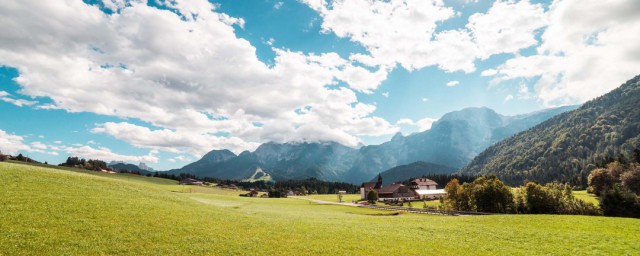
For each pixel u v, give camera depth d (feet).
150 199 172.24
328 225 159.63
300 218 190.60
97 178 214.48
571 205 319.06
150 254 83.71
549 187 358.84
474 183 379.76
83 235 93.20
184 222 124.77
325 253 98.99
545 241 135.54
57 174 188.75
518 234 149.59
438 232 152.97
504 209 338.13
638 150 573.33
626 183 458.50
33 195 131.85
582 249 122.21
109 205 135.54
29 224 96.53
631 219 200.34
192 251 88.79
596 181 481.87
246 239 108.17
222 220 141.18
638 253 117.29
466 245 124.36
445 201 407.64
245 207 290.76
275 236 117.70
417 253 106.52
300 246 104.78
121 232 100.37
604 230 166.50
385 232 145.48
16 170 174.09
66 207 121.29
